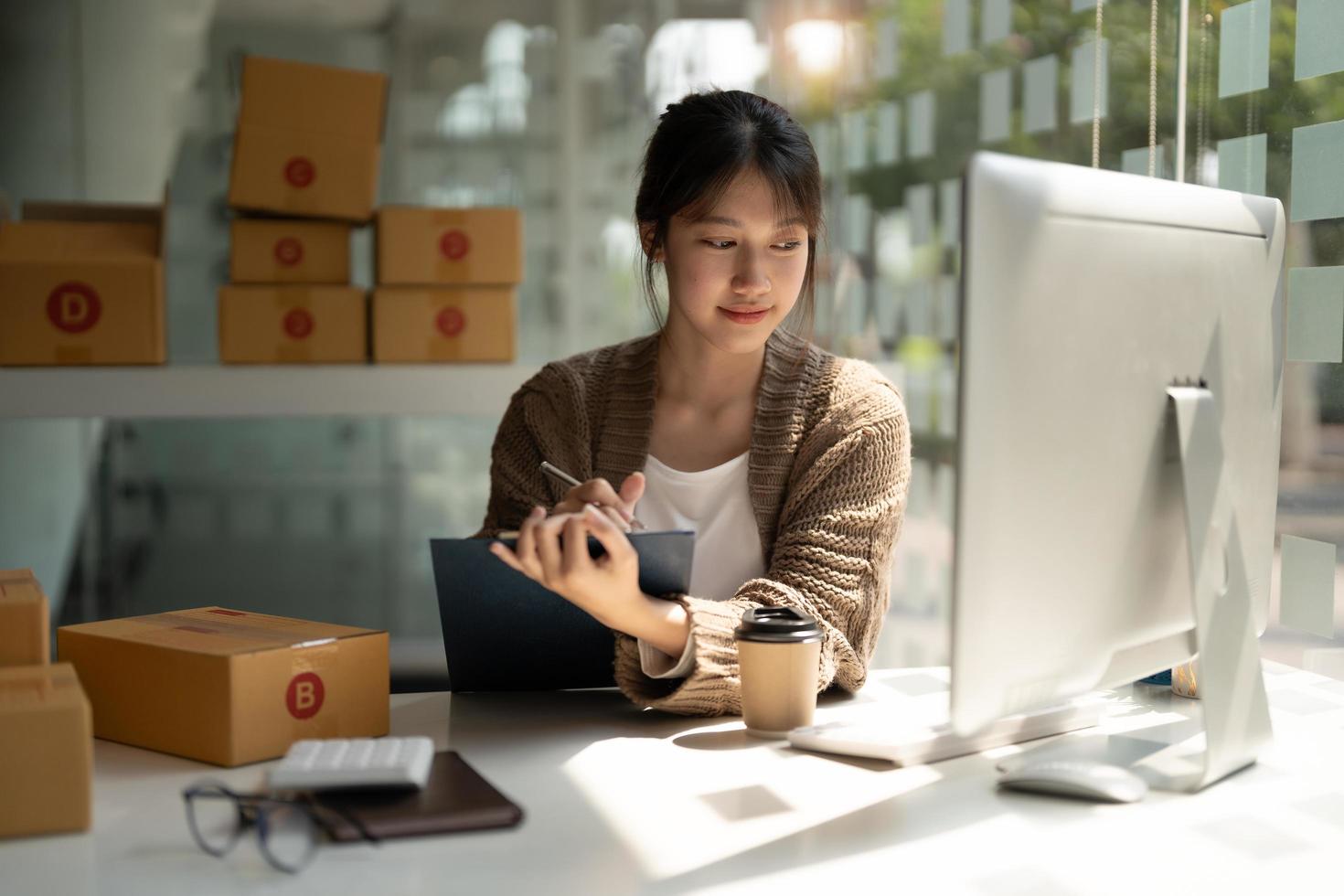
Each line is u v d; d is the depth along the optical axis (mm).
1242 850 866
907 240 2920
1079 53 2102
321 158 2973
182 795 861
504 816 891
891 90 2990
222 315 2947
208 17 4527
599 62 4863
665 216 1398
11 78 4352
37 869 812
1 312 2777
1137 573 1043
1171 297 1048
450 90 4801
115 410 2818
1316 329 1521
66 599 4352
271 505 4625
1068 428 950
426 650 2012
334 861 822
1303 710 1304
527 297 4902
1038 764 994
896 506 1449
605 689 1379
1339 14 1485
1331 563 1493
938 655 2773
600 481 1242
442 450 4770
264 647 1070
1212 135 1728
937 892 783
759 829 897
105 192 4453
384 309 3012
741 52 4836
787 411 1501
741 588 1356
